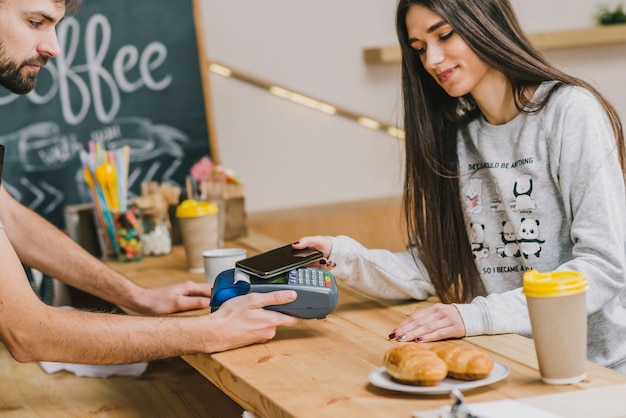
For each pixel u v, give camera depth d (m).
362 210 3.77
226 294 1.73
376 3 3.94
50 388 2.14
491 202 1.91
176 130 3.70
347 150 3.97
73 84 3.55
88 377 2.22
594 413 1.18
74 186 3.57
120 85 3.62
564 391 1.29
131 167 3.64
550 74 1.77
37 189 3.53
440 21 1.77
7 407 2.01
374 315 1.85
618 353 1.78
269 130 3.88
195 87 3.71
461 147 1.95
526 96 1.82
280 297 1.67
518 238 1.85
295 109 3.90
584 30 3.99
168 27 3.67
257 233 3.11
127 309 2.15
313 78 3.90
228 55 3.80
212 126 3.74
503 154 1.86
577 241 1.69
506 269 1.91
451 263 1.98
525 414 1.18
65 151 3.56
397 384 1.31
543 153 1.78
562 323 1.30
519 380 1.35
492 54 1.77
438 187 1.97
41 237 2.21
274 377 1.45
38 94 3.51
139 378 2.20
